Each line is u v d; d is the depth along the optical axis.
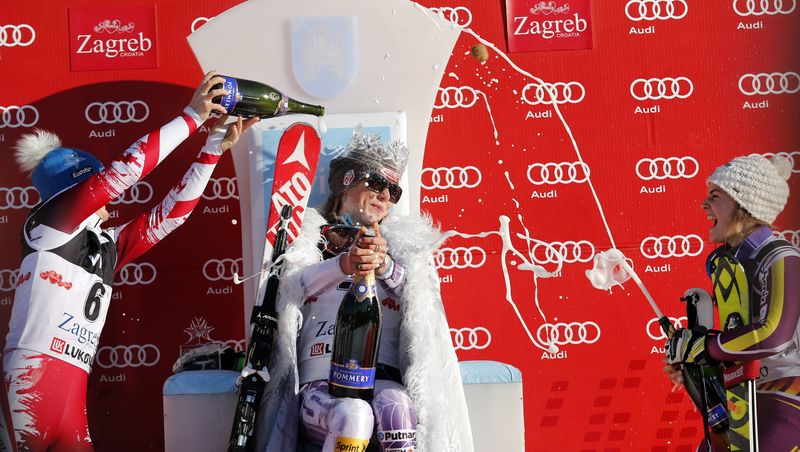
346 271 10.70
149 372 15.20
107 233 12.05
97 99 15.28
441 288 15.35
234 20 14.01
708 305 11.20
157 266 15.28
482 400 11.66
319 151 12.94
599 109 15.52
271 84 14.00
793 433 10.02
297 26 14.02
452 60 15.51
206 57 13.98
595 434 15.27
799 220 15.42
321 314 11.30
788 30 15.56
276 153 13.26
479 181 15.47
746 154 15.48
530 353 15.34
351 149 12.19
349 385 9.96
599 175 15.46
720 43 15.56
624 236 15.47
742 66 15.55
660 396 15.27
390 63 14.07
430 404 10.60
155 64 15.34
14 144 15.19
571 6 15.55
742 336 10.00
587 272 12.09
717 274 10.83
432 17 14.12
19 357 10.86
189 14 15.38
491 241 15.42
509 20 15.52
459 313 15.33
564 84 15.53
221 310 15.31
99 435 15.11
